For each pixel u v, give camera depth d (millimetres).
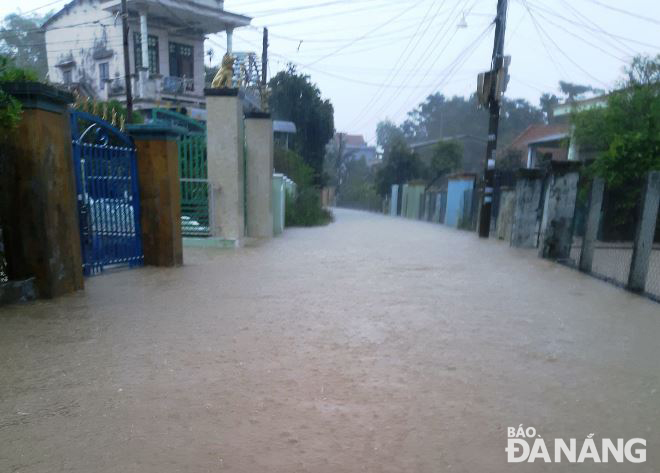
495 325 4656
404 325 4574
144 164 7059
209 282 6297
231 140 9859
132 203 7059
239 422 2656
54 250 5145
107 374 3252
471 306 5402
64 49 23953
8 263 5113
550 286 6691
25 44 27922
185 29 23203
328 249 10398
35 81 4992
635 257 6297
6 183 4934
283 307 5113
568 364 3656
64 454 2324
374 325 4551
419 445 2473
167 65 23109
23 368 3334
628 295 6180
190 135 10367
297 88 28922
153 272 6863
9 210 4984
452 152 34656
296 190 20656
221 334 4141
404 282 6719
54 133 5059
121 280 6266
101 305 4992
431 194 28078
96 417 2678
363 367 3480
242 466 2260
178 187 7395
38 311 4707
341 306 5234
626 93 13055
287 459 2322
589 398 3068
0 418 2650
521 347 4020
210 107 9789
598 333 4477
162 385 3096
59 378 3180
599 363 3691
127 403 2844
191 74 24125
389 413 2799
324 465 2283
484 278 7207
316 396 2988
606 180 12500
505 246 12039
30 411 2734
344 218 28234
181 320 4539
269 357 3631
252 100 18891
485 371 3469
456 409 2871
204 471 2215
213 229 10188
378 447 2445
